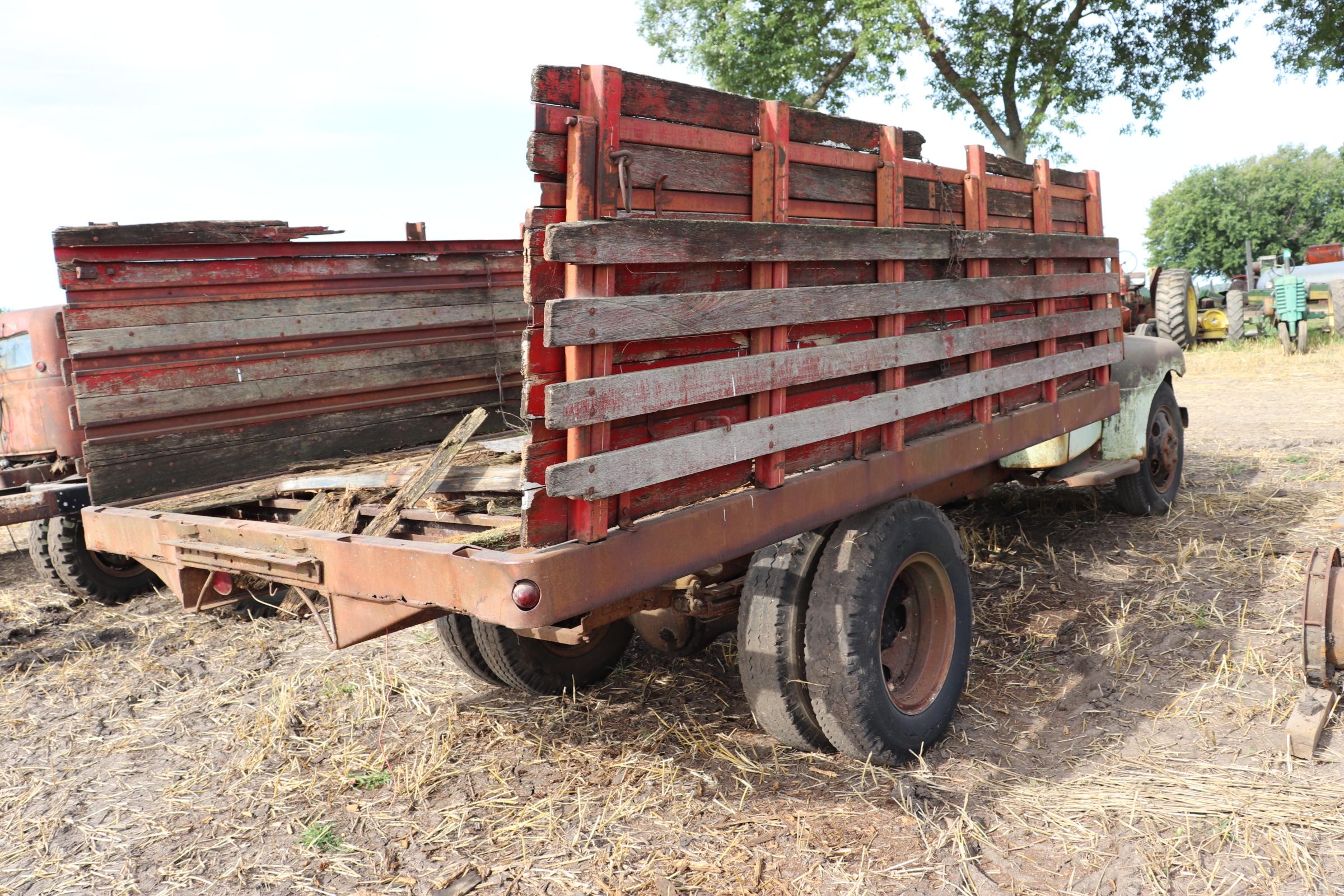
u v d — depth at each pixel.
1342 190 52.66
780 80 19.36
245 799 3.31
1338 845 2.71
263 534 2.99
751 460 2.87
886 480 3.33
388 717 3.93
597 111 2.29
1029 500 6.76
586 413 2.27
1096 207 5.04
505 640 3.84
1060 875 2.67
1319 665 3.40
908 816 2.98
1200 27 18.56
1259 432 9.27
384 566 2.60
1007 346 4.07
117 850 3.03
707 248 2.55
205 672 4.62
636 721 3.78
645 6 20.22
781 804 3.09
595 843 2.91
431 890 2.72
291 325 4.62
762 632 3.23
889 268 3.34
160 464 4.14
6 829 3.21
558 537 2.36
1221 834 2.80
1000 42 18.75
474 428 3.48
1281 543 5.44
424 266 5.16
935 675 3.52
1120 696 3.78
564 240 2.17
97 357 3.98
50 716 4.18
